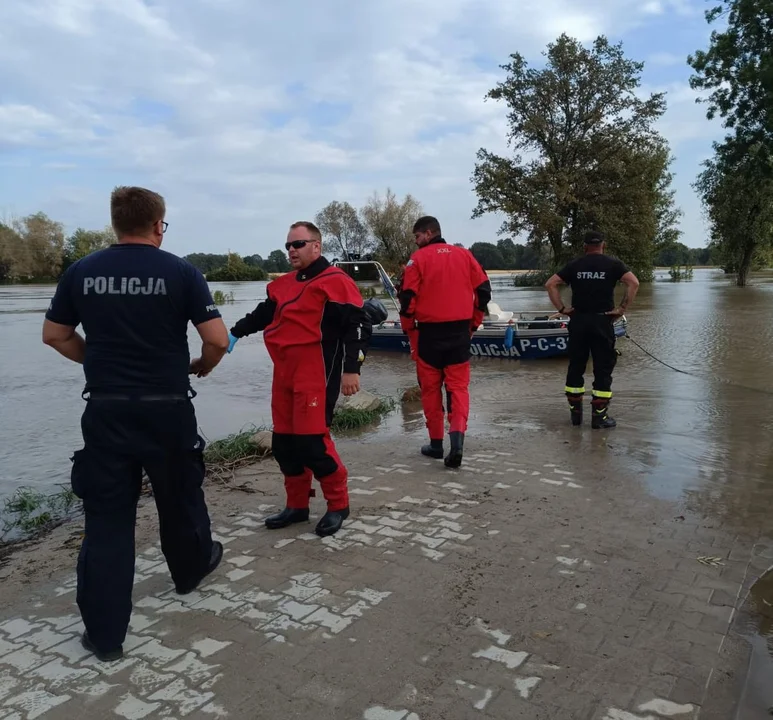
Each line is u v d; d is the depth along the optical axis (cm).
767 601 306
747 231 3941
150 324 271
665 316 2016
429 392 552
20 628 298
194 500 309
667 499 442
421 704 236
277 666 261
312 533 398
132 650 275
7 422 832
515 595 314
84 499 275
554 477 494
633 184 4222
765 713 229
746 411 712
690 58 2898
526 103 4316
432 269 520
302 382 378
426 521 411
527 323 1271
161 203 285
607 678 249
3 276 8519
